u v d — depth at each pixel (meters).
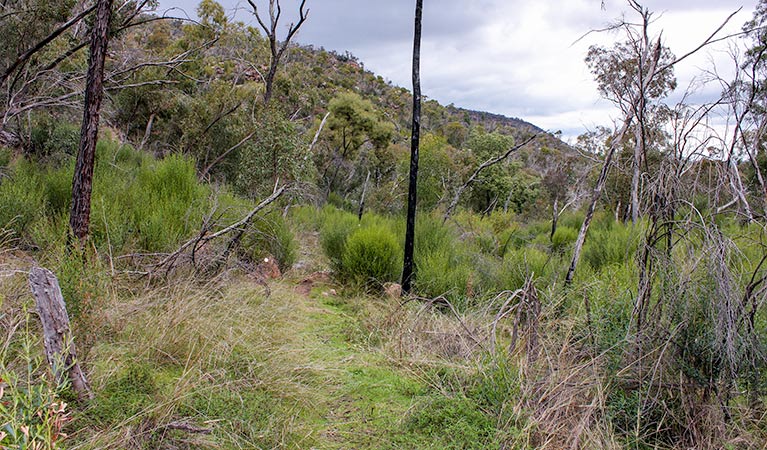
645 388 3.49
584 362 3.80
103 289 3.63
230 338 4.11
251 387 3.57
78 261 3.53
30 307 3.51
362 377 4.18
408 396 3.90
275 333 4.67
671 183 3.77
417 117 6.83
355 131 23.91
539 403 3.25
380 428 3.38
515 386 3.31
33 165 8.09
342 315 5.96
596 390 3.48
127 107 16.14
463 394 3.49
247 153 10.25
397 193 16.67
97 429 2.77
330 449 3.10
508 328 5.43
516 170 28.11
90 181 4.70
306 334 5.05
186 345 3.90
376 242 7.40
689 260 3.60
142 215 6.40
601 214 15.69
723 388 3.41
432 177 16.14
